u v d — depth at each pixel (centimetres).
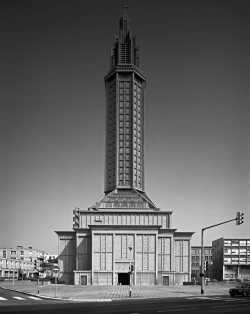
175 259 12094
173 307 3703
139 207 13012
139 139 14062
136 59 14788
